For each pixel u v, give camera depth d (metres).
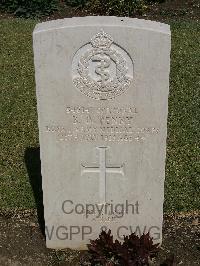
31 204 2.00
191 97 2.73
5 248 1.81
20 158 2.28
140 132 1.58
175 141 2.36
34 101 2.74
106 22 1.44
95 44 1.46
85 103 1.54
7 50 3.35
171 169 2.17
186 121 2.52
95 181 1.66
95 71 1.50
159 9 4.11
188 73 3.00
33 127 2.51
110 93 1.52
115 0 3.97
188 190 2.05
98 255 1.70
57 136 1.59
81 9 4.09
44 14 4.00
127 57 1.47
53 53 1.47
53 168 1.64
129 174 1.65
